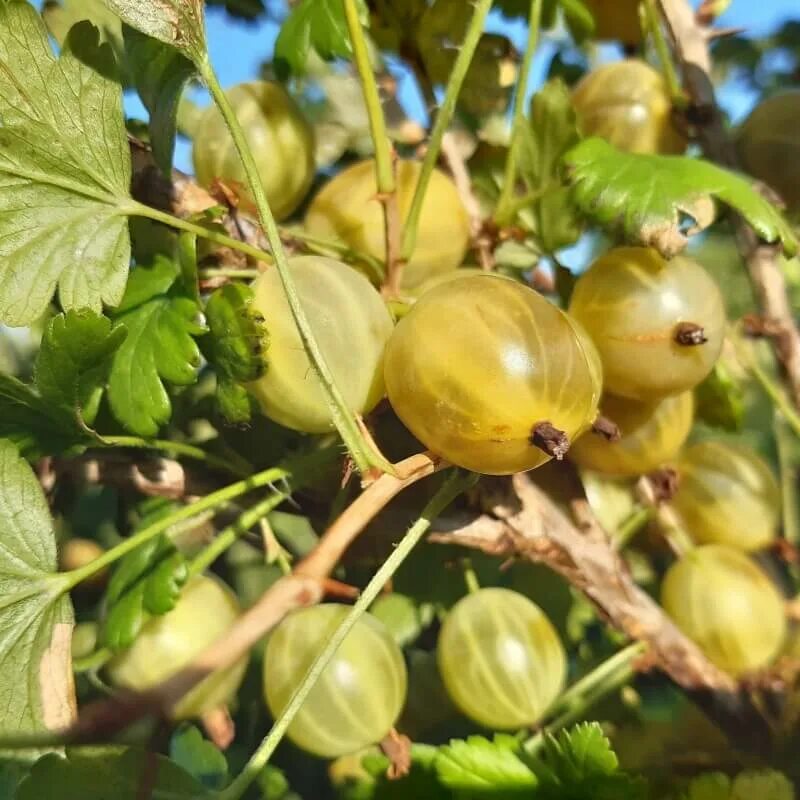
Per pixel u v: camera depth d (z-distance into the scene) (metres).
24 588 0.09
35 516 0.09
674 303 0.10
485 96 0.13
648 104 0.13
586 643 0.15
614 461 0.11
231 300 0.09
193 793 0.08
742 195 0.10
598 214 0.10
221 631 0.10
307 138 0.12
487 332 0.08
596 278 0.10
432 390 0.08
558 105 0.11
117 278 0.09
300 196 0.12
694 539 0.13
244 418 0.09
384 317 0.09
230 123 0.08
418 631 0.12
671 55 0.14
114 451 0.11
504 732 0.12
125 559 0.10
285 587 0.07
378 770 0.11
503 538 0.11
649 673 0.13
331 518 0.11
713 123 0.13
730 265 0.21
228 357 0.09
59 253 0.09
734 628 0.12
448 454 0.08
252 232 0.11
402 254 0.10
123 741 0.08
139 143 0.11
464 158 0.14
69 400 0.09
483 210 0.13
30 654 0.08
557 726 0.11
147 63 0.10
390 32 0.13
